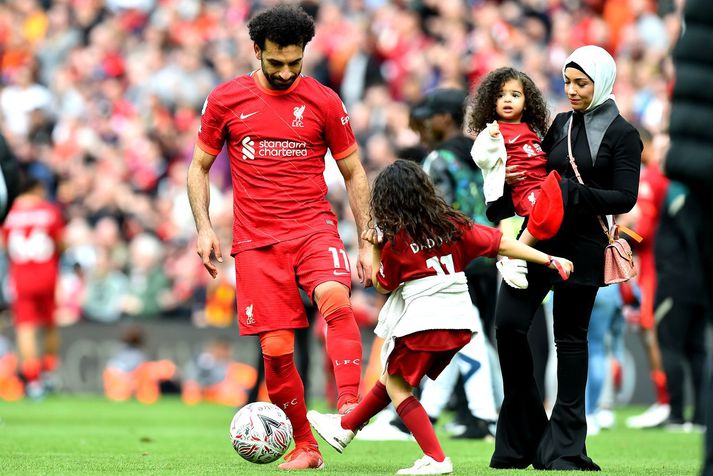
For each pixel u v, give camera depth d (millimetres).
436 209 21344
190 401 57344
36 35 91312
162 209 69625
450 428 37125
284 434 23375
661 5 65312
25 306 56500
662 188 39906
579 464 22828
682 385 40469
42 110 81875
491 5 73500
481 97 23609
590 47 22500
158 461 25719
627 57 67625
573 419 23000
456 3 73938
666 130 16938
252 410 23516
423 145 35125
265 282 22828
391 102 69312
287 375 23156
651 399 51969
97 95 83312
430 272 21391
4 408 49594
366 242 23641
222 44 81625
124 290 64312
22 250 56344
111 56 85688
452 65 65688
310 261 22766
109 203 70625
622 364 49375
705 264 17266
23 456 27141
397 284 21625
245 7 83375
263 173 23016
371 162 62438
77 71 85625
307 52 73812
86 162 78188
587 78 22328
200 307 61312
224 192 70438
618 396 52188
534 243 22797
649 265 41969
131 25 88312
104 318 64062
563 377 23094
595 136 22531
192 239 65062
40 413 46312
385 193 21422
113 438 33844
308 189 23125
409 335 21328
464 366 32406
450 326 21281
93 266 65375
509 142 23094
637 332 52062
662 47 65375
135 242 64312
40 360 60531
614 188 22391
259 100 23094
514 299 23125
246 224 23125
